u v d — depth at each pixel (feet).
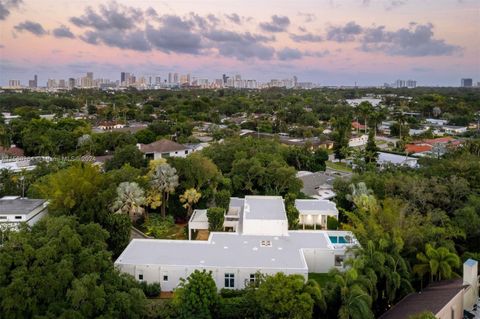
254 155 250.98
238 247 149.89
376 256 122.93
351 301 106.63
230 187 221.46
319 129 501.56
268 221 161.48
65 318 93.20
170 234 188.34
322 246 151.94
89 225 125.18
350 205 205.16
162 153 334.65
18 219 155.84
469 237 157.58
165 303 118.62
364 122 544.62
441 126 559.79
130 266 134.72
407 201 178.81
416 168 274.57
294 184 223.10
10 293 92.53
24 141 362.94
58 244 106.52
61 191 158.10
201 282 112.16
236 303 116.37
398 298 125.70
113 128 498.69
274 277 111.04
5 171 233.55
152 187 193.98
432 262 126.52
